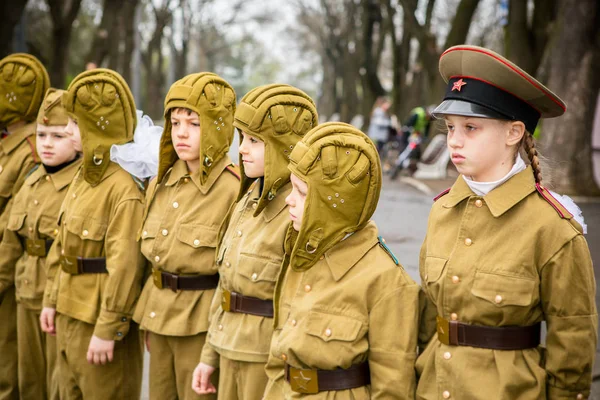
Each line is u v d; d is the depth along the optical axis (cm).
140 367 361
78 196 350
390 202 1170
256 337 280
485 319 230
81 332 347
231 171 325
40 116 364
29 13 2928
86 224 342
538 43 1458
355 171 244
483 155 228
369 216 253
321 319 248
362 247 253
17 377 411
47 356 373
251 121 275
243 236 290
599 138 1620
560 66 1233
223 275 294
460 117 228
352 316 247
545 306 229
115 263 332
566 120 1226
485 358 230
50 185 375
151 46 3222
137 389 359
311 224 244
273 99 276
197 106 308
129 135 349
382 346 245
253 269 281
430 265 243
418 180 1501
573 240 225
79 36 3644
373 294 247
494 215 230
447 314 238
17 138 406
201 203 320
